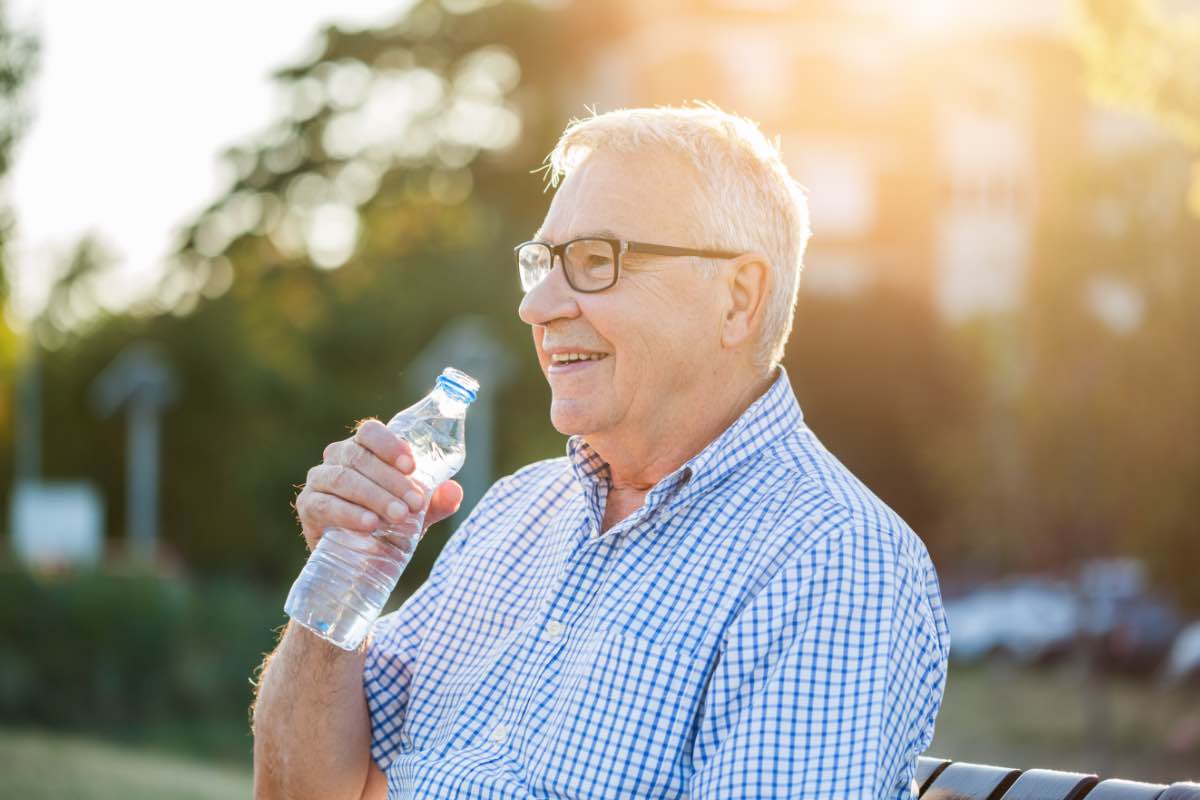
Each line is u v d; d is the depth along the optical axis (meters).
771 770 2.13
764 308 2.48
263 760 2.63
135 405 31.30
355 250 31.56
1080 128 28.80
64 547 24.11
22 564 14.18
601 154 2.49
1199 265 16.27
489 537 2.75
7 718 13.47
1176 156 16.45
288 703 2.59
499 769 2.38
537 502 2.73
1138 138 17.58
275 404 31.20
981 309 24.66
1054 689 20.98
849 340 27.00
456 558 2.78
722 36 30.05
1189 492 16.25
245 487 31.00
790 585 2.21
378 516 2.38
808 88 30.06
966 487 19.50
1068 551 18.20
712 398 2.49
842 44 30.17
